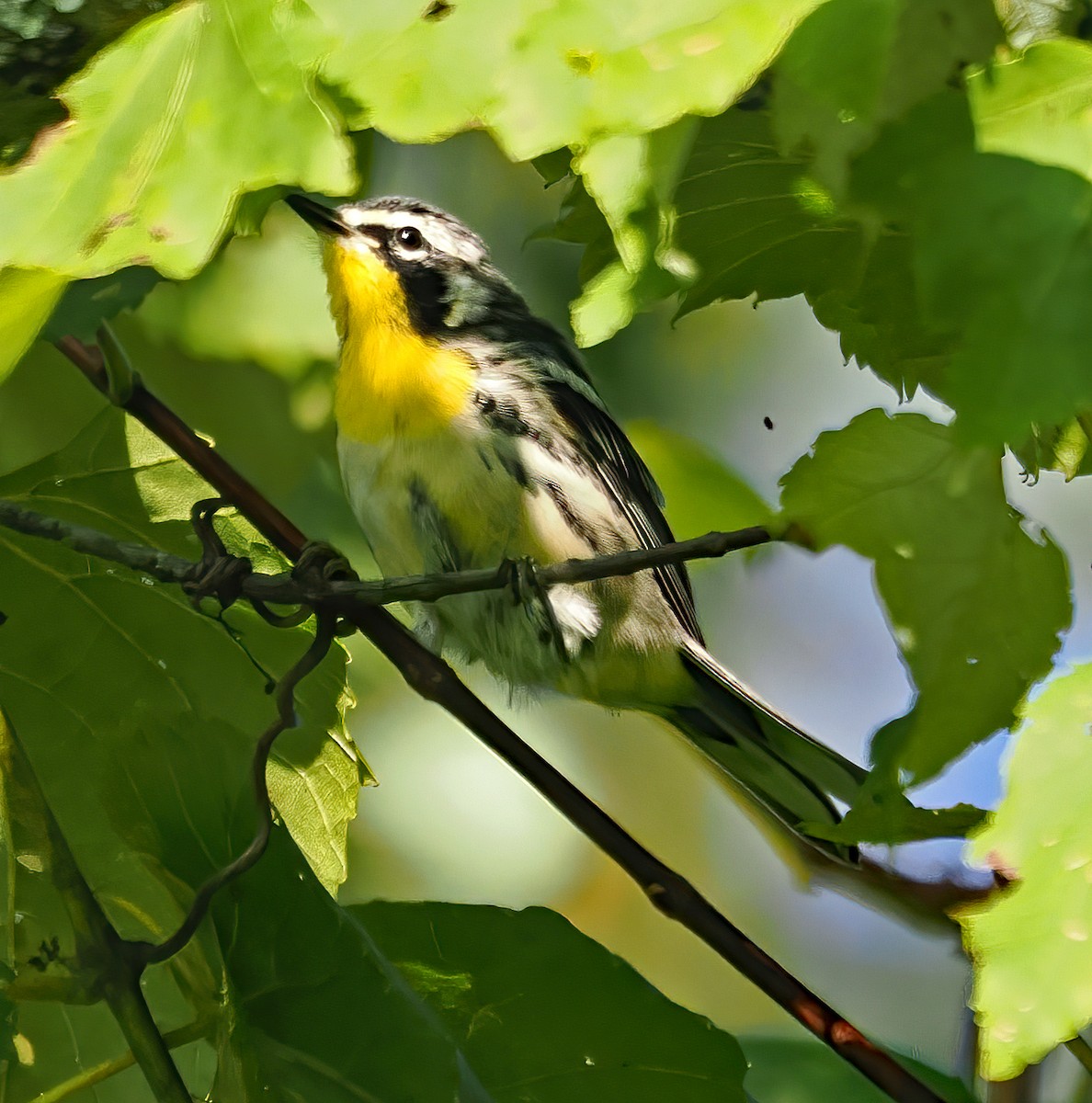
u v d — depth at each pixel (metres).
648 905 13.48
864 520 5.56
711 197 6.03
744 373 13.36
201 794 7.18
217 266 11.70
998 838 4.15
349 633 7.86
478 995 7.54
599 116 3.88
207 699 7.80
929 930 7.57
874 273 5.80
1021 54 4.00
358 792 7.94
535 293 13.11
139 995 6.38
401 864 12.95
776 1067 8.91
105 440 7.79
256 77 3.93
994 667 5.61
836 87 4.04
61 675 7.72
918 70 4.06
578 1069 7.52
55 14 5.52
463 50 3.91
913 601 5.62
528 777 7.28
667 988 13.43
